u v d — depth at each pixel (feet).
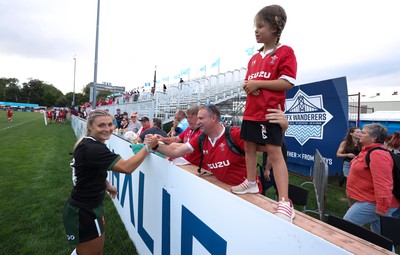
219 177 6.85
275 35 5.11
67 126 84.48
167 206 6.92
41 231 11.66
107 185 9.19
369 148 8.89
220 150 6.59
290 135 25.41
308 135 22.94
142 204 9.14
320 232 3.50
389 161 8.28
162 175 7.29
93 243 7.05
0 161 26.86
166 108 42.73
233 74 43.45
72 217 6.87
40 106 331.98
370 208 8.87
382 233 7.26
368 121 36.17
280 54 4.97
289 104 25.41
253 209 3.62
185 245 5.86
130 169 6.88
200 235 5.17
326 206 15.85
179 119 19.80
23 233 11.46
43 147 36.99
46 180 19.74
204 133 6.94
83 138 7.06
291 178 23.15
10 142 41.78
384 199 8.13
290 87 4.83
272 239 3.27
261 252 3.46
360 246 3.03
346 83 19.03
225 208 4.31
